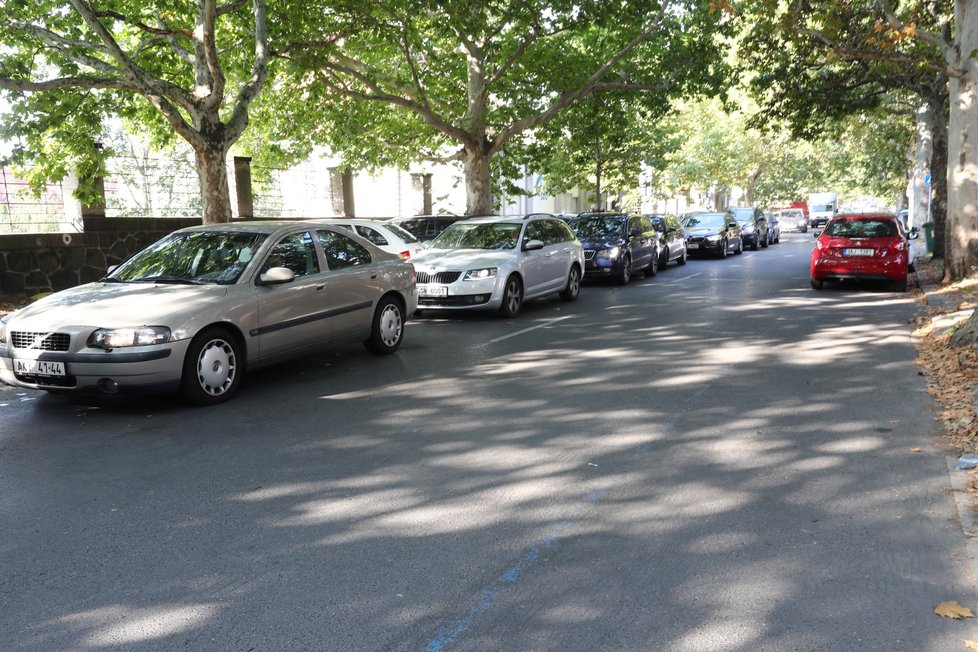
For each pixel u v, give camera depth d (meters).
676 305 14.09
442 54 22.05
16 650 3.14
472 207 22.00
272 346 7.68
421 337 10.89
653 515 4.46
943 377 7.59
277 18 15.79
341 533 4.25
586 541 4.11
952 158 14.91
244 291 7.42
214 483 5.05
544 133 25.28
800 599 3.47
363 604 3.48
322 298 8.30
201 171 13.54
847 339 10.11
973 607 3.38
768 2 14.02
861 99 21.27
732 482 4.97
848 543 4.04
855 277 15.56
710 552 3.96
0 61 13.21
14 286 13.88
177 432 6.21
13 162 13.89
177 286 7.38
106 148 15.55
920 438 5.80
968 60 14.20
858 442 5.74
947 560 3.83
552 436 6.04
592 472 5.20
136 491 4.92
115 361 6.38
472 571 3.79
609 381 7.91
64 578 3.76
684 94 22.17
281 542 4.14
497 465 5.37
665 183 49.16
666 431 6.12
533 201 42.19
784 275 20.16
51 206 15.02
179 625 3.32
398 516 4.48
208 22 12.73
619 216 19.30
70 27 14.38
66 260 14.77
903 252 15.25
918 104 29.39
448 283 12.30
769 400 7.03
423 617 3.36
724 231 27.89
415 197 30.05
